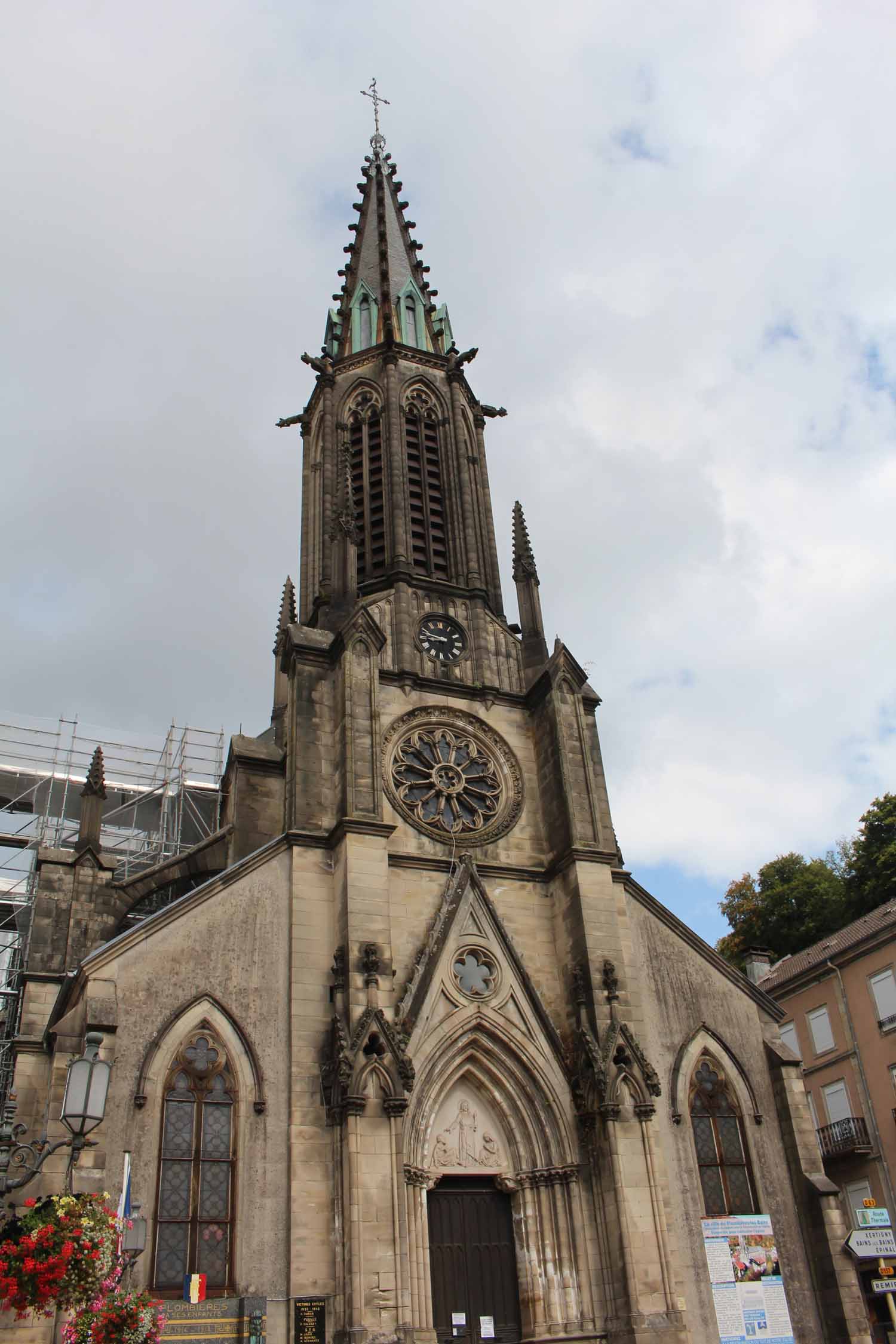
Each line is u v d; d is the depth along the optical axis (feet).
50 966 171.83
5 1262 79.61
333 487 199.00
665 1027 145.69
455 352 221.87
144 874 183.01
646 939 152.15
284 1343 109.19
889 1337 183.01
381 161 264.11
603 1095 130.00
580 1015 138.51
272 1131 120.26
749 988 154.81
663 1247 123.95
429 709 164.04
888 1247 121.70
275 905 134.51
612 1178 126.72
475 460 208.64
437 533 195.42
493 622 179.83
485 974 140.67
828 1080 216.95
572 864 149.18
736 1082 146.30
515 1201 132.05
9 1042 176.55
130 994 121.80
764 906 294.25
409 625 172.14
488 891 149.79
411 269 239.09
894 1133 199.62
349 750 143.64
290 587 212.43
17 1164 84.17
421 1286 119.96
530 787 163.02
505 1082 135.33
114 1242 85.87
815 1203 137.69
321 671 154.81
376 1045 123.44
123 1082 116.57
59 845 219.61
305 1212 115.85
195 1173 115.96
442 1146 131.23
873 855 262.88
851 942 215.10
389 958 130.62
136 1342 84.23
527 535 191.21
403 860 146.51
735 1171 139.74
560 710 163.43
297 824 140.67
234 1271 112.16
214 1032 123.95
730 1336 127.65
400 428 202.08
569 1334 122.62
